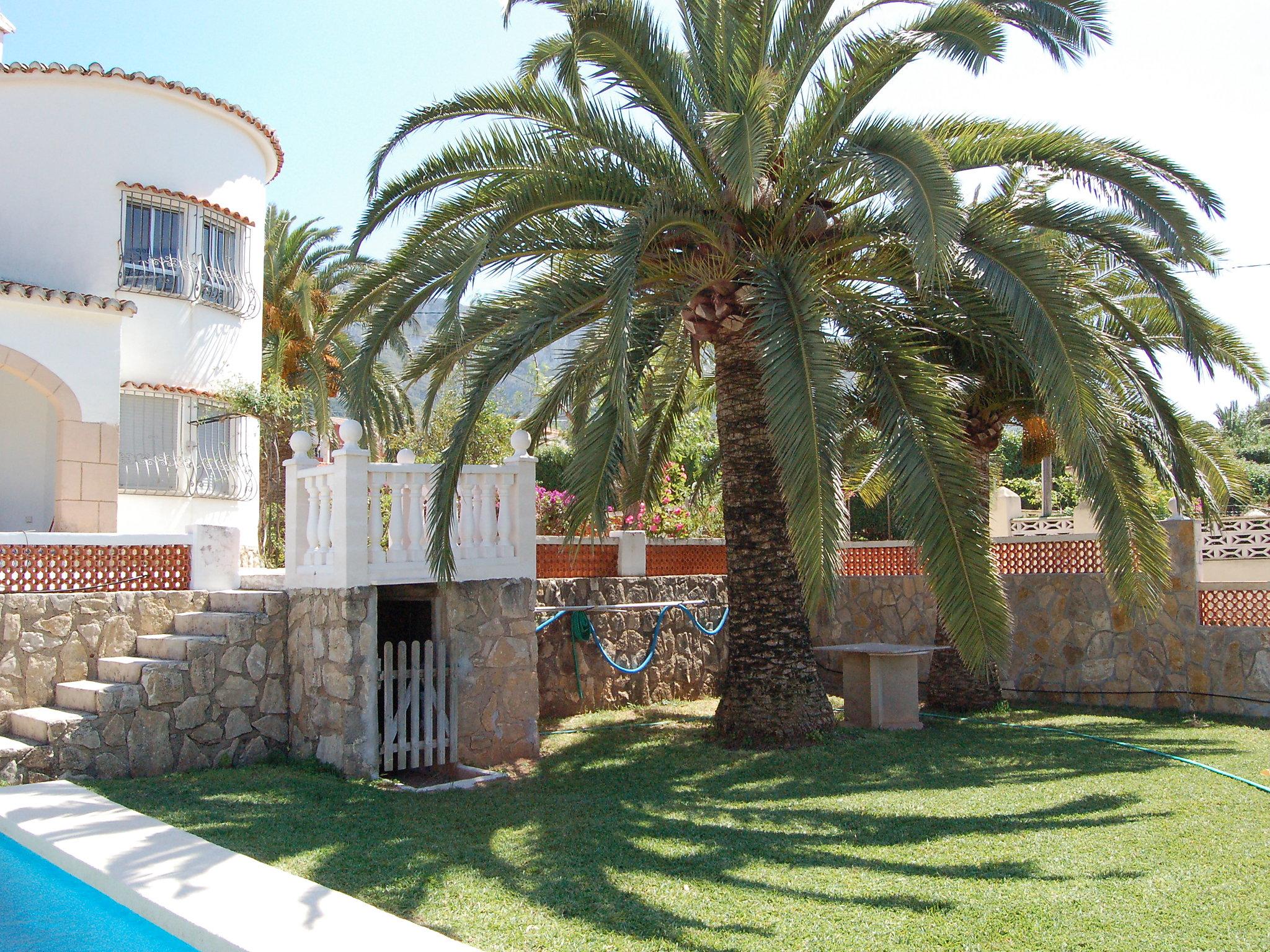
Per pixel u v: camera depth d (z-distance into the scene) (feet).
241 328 51.75
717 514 52.90
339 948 12.25
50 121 44.80
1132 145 27.61
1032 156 26.63
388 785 24.73
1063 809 21.74
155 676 25.17
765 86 23.38
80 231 45.03
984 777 25.27
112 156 46.11
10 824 18.51
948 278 22.72
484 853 18.25
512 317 30.19
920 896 15.74
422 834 19.58
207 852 16.39
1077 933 14.12
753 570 30.17
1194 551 38.17
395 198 28.66
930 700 38.52
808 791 23.79
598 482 30.04
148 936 14.05
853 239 27.30
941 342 33.35
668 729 33.24
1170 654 38.40
